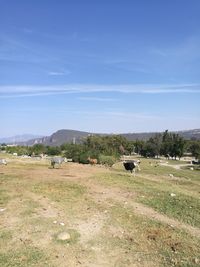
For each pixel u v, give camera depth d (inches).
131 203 638.5
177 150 4448.8
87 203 629.9
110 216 542.6
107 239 438.6
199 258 381.1
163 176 1301.7
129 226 493.4
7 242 425.1
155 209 597.9
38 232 461.4
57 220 516.1
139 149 5044.3
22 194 705.6
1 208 585.0
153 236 450.6
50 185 820.0
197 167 2807.6
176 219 538.0
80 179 927.7
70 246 413.7
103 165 1702.8
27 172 1097.4
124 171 1330.0
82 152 1840.6
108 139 3415.4
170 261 372.8
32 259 373.7
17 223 500.4
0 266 353.1
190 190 898.1
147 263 368.2
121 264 365.7
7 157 2431.1
